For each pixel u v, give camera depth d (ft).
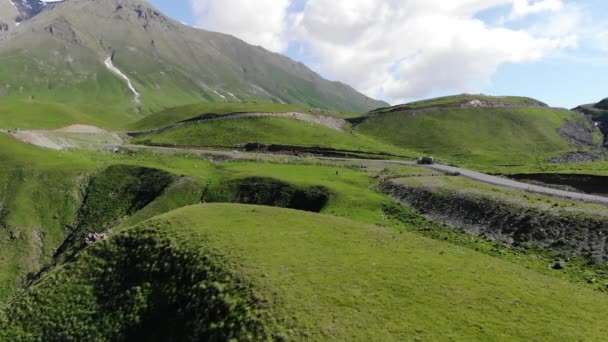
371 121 644.27
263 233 136.05
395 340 83.66
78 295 119.65
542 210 173.68
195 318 100.07
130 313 109.70
